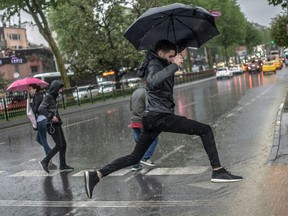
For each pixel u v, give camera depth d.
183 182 6.80
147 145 5.50
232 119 14.39
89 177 5.27
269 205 5.24
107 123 17.30
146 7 36.91
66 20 44.56
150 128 5.41
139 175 7.57
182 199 5.86
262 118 13.88
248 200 5.51
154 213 5.38
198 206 5.48
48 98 8.36
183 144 10.50
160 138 11.71
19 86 11.19
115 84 36.31
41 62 60.06
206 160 8.41
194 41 6.02
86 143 12.27
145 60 5.45
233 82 42.41
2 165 10.00
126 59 37.59
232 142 10.13
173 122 5.38
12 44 70.06
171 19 5.64
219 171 5.62
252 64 62.25
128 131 14.01
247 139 10.33
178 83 49.66
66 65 54.91
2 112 22.08
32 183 7.78
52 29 49.53
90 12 37.22
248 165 7.54
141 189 6.62
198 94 29.64
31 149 12.22
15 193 7.12
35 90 9.12
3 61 53.59
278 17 35.44
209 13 5.52
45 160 8.50
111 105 30.61
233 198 5.66
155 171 7.78
